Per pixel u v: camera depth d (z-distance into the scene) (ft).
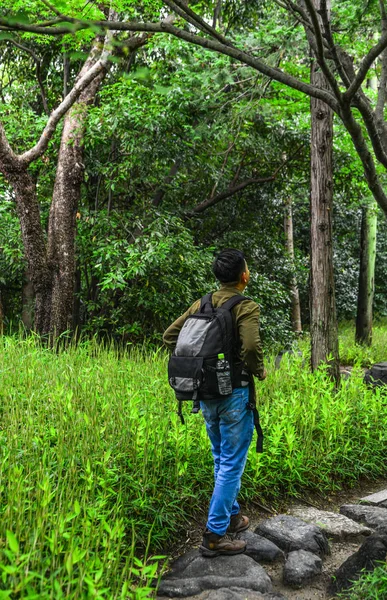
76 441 13.02
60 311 30.45
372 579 9.59
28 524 9.05
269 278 47.55
